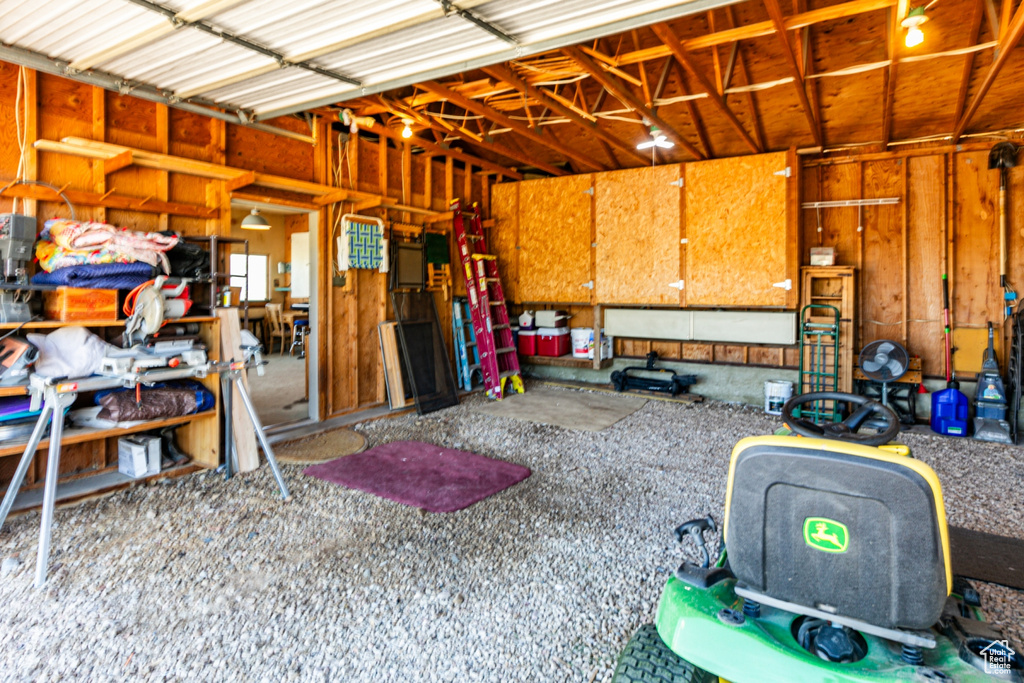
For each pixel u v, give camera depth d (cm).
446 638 204
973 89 478
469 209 707
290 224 1172
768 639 126
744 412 584
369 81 339
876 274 579
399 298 584
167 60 303
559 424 526
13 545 272
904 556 114
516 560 264
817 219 600
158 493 340
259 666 188
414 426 516
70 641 200
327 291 519
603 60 388
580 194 688
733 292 596
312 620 215
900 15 292
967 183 536
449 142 674
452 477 376
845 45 456
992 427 472
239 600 228
